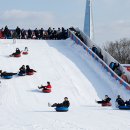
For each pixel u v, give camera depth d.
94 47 50.97
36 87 39.75
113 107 34.38
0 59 47.72
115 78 43.12
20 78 41.78
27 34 60.50
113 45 119.12
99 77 44.19
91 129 20.97
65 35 58.81
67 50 53.12
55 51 52.41
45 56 50.03
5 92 37.75
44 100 36.66
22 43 55.66
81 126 21.89
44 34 60.31
